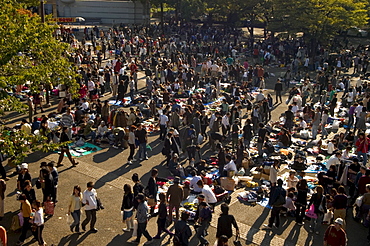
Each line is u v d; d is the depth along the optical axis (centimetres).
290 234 1374
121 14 6969
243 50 5175
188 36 5600
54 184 1473
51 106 2678
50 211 1389
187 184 1552
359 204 1448
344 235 1105
